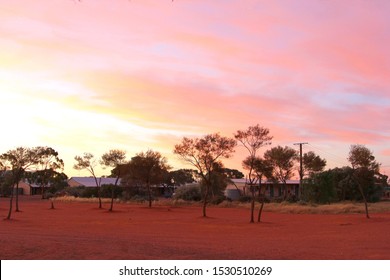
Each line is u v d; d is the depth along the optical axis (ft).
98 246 51.67
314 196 207.00
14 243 50.80
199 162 147.64
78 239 61.11
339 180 220.84
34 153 135.54
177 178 349.41
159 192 350.84
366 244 64.59
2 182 325.42
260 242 68.44
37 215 141.08
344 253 54.29
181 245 60.13
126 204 223.71
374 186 218.79
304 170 260.62
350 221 115.65
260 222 114.62
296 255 51.88
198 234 83.05
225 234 83.61
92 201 247.29
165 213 155.33
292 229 95.04
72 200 254.88
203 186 238.07
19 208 185.47
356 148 132.46
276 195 297.74
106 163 194.90
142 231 88.17
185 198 243.81
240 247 60.49
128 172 207.41
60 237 64.28
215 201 212.02
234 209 182.09
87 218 128.67
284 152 217.97
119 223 110.73
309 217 134.62
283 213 158.92
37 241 54.49
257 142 128.47
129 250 50.34
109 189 281.54
